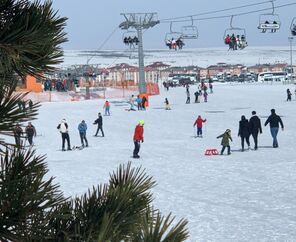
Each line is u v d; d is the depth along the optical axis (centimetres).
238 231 1336
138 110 6475
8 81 245
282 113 5603
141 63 6881
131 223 271
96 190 288
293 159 2695
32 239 253
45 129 4712
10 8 254
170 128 4597
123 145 3600
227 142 2961
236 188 1984
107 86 11075
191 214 1548
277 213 1546
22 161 259
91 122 5291
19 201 252
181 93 9719
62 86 9044
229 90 10162
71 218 277
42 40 249
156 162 2733
